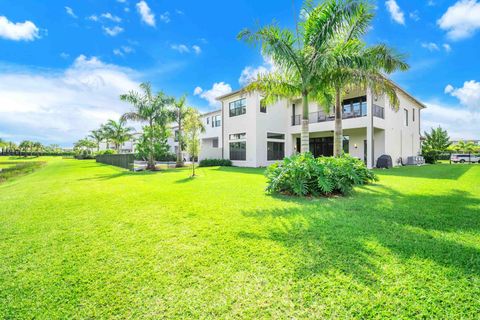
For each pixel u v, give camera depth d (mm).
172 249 3197
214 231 3828
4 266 2836
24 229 4148
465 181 8617
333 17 7457
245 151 19219
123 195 7090
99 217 4809
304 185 6320
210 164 20297
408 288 2236
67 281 2496
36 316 2000
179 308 2055
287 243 3291
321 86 8711
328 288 2270
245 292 2246
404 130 19641
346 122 15812
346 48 7820
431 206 5059
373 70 8102
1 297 2254
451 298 2088
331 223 4078
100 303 2143
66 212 5250
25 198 6945
